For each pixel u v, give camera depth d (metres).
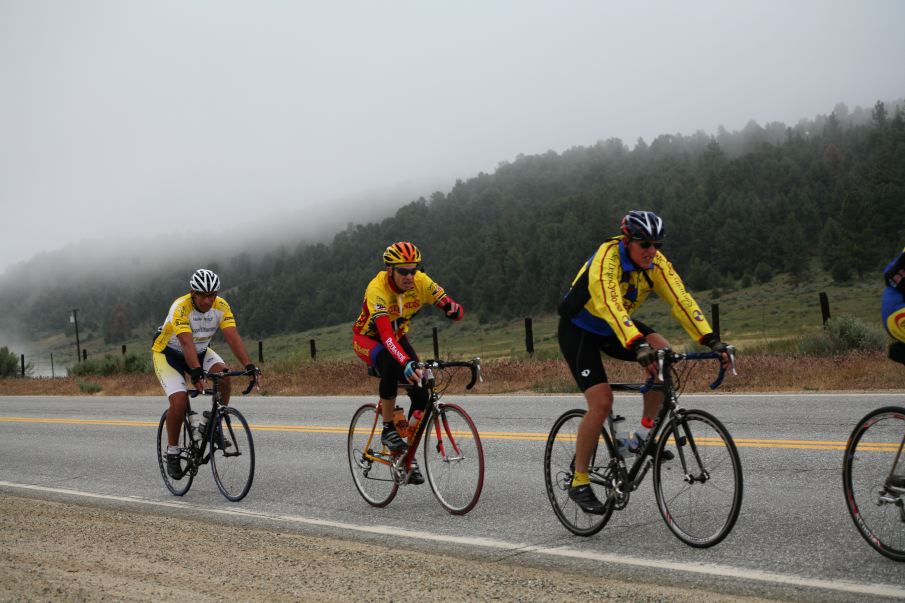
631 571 4.19
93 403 18.83
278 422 12.34
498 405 12.39
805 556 4.23
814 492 5.59
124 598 4.04
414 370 5.48
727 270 166.38
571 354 4.89
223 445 6.92
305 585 4.16
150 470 8.72
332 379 18.83
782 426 8.43
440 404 5.88
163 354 7.39
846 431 7.90
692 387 12.41
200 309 6.90
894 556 4.06
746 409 9.81
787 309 104.06
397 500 6.50
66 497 7.40
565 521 5.14
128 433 12.12
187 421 7.26
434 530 5.38
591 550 4.64
